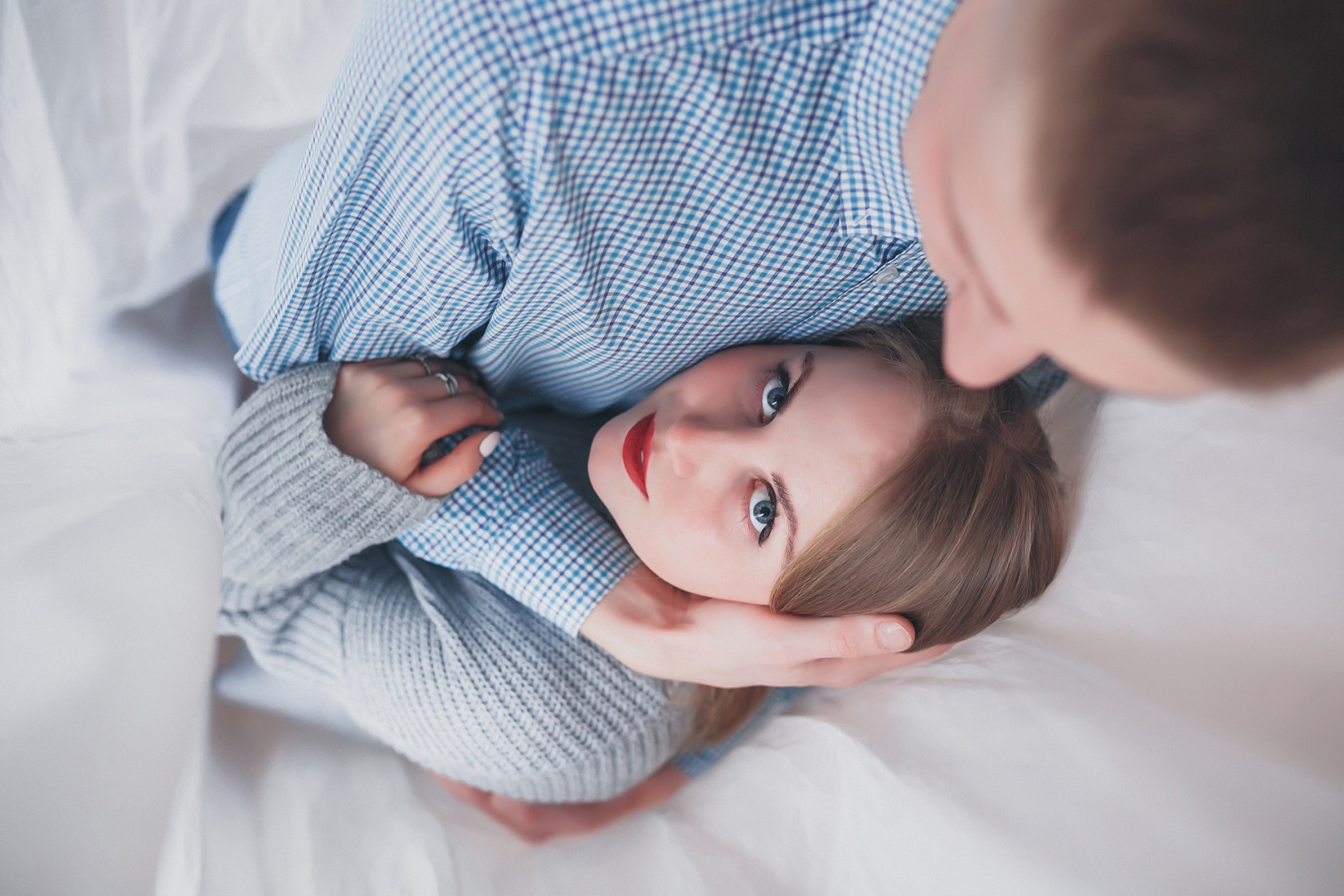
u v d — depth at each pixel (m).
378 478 0.77
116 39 0.94
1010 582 0.83
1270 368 0.33
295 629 0.99
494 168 0.56
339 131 0.60
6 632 0.56
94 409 0.96
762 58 0.53
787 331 0.84
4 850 0.48
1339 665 0.69
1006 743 0.77
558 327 0.75
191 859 0.88
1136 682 0.77
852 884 0.79
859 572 0.79
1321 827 0.62
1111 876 0.65
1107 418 0.94
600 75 0.51
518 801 1.04
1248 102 0.29
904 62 0.51
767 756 0.93
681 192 0.61
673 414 0.85
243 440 0.79
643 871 0.89
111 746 0.55
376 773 1.06
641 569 0.91
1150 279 0.32
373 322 0.73
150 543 0.70
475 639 0.92
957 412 0.80
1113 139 0.31
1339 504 0.75
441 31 0.51
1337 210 0.29
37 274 0.93
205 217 1.12
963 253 0.41
